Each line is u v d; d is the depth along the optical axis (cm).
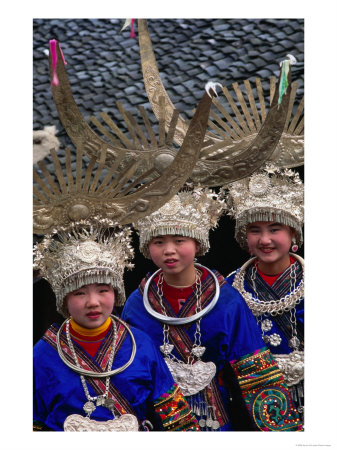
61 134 863
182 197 463
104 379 425
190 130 437
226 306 472
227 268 810
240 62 950
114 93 942
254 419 462
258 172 503
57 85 478
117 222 440
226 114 536
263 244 500
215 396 464
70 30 1070
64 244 430
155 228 455
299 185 508
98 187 440
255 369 468
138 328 475
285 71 466
